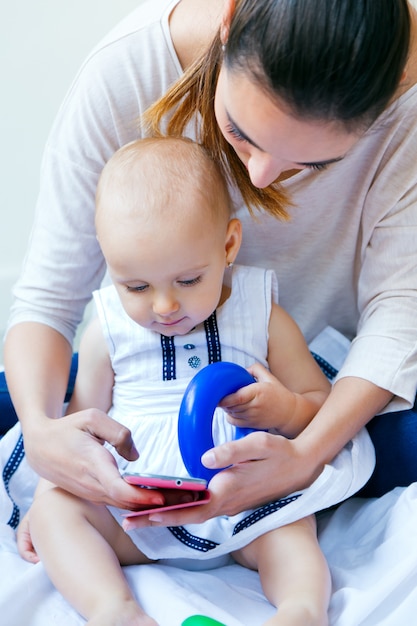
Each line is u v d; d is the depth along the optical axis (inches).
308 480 41.4
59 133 46.8
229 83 33.5
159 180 40.6
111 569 38.0
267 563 39.2
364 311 48.8
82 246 47.1
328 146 33.3
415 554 36.7
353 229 49.1
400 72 32.9
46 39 68.6
